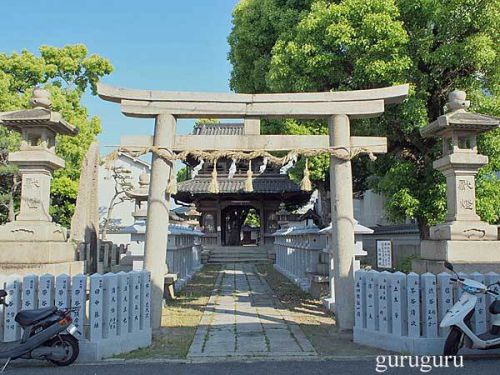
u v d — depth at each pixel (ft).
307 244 47.34
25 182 28.60
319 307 37.42
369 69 34.14
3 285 22.50
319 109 28.68
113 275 23.26
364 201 86.17
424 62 35.50
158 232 28.35
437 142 36.45
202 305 38.58
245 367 20.99
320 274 42.27
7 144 66.85
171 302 40.09
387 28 33.42
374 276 25.00
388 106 35.76
